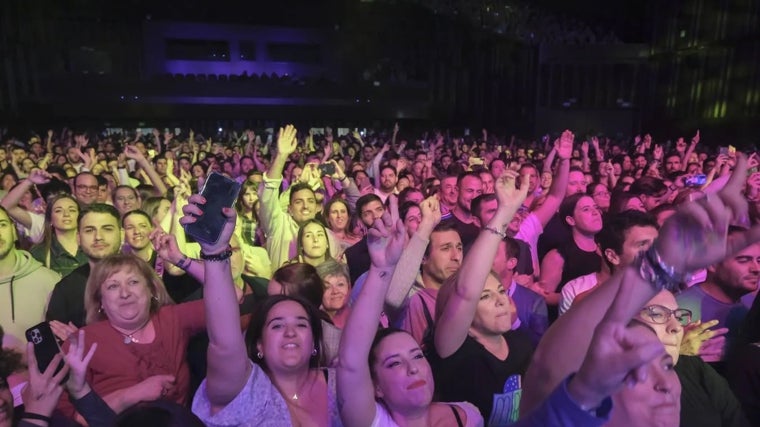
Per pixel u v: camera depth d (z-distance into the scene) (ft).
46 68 71.51
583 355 2.93
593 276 8.83
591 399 2.41
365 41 83.41
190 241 11.29
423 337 8.07
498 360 7.16
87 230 10.11
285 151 13.03
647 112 76.59
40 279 9.95
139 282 7.62
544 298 10.48
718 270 7.90
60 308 9.66
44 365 5.52
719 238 2.13
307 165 22.36
